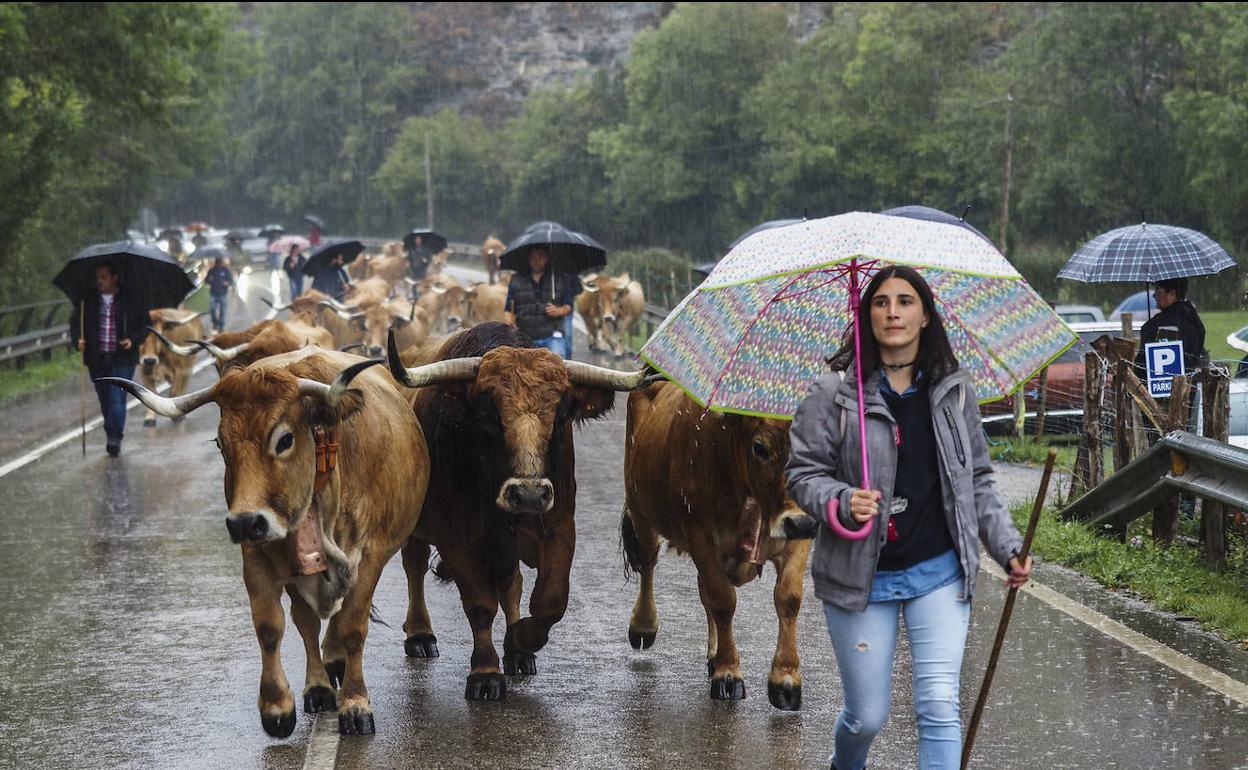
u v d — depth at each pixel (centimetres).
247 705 809
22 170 3353
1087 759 686
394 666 901
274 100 12812
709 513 807
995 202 5847
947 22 6831
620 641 949
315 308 3005
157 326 2469
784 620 791
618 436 2014
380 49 13088
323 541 733
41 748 735
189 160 6356
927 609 552
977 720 559
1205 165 4888
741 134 7931
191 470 1741
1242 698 779
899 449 558
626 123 9344
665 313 3859
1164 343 1258
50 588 1110
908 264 567
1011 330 622
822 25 8906
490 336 887
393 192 11119
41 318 4147
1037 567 1127
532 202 9944
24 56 3266
